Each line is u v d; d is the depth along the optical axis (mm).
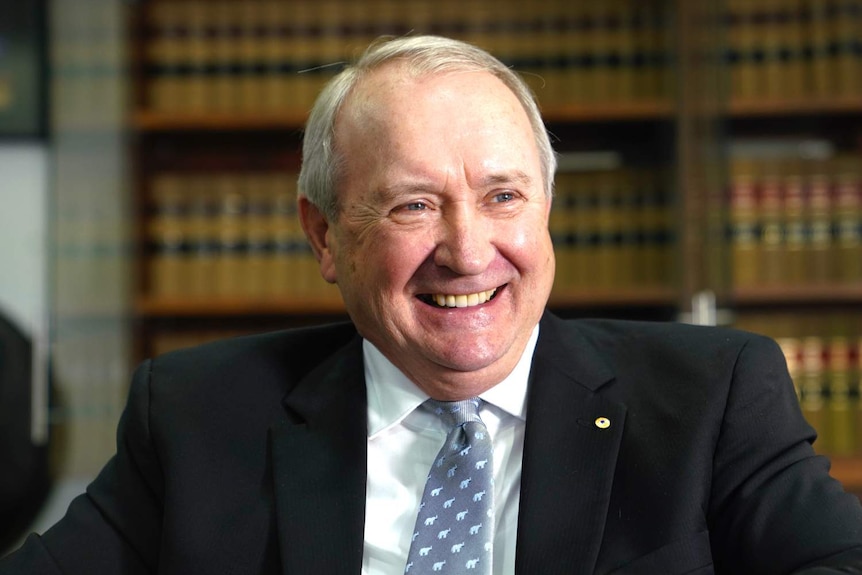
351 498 1271
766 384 1299
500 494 1290
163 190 3498
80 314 3203
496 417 1341
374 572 1273
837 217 3270
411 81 1282
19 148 3668
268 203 3488
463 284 1246
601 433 1273
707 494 1236
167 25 3539
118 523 1362
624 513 1217
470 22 3500
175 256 3484
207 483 1311
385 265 1262
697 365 1321
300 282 3465
